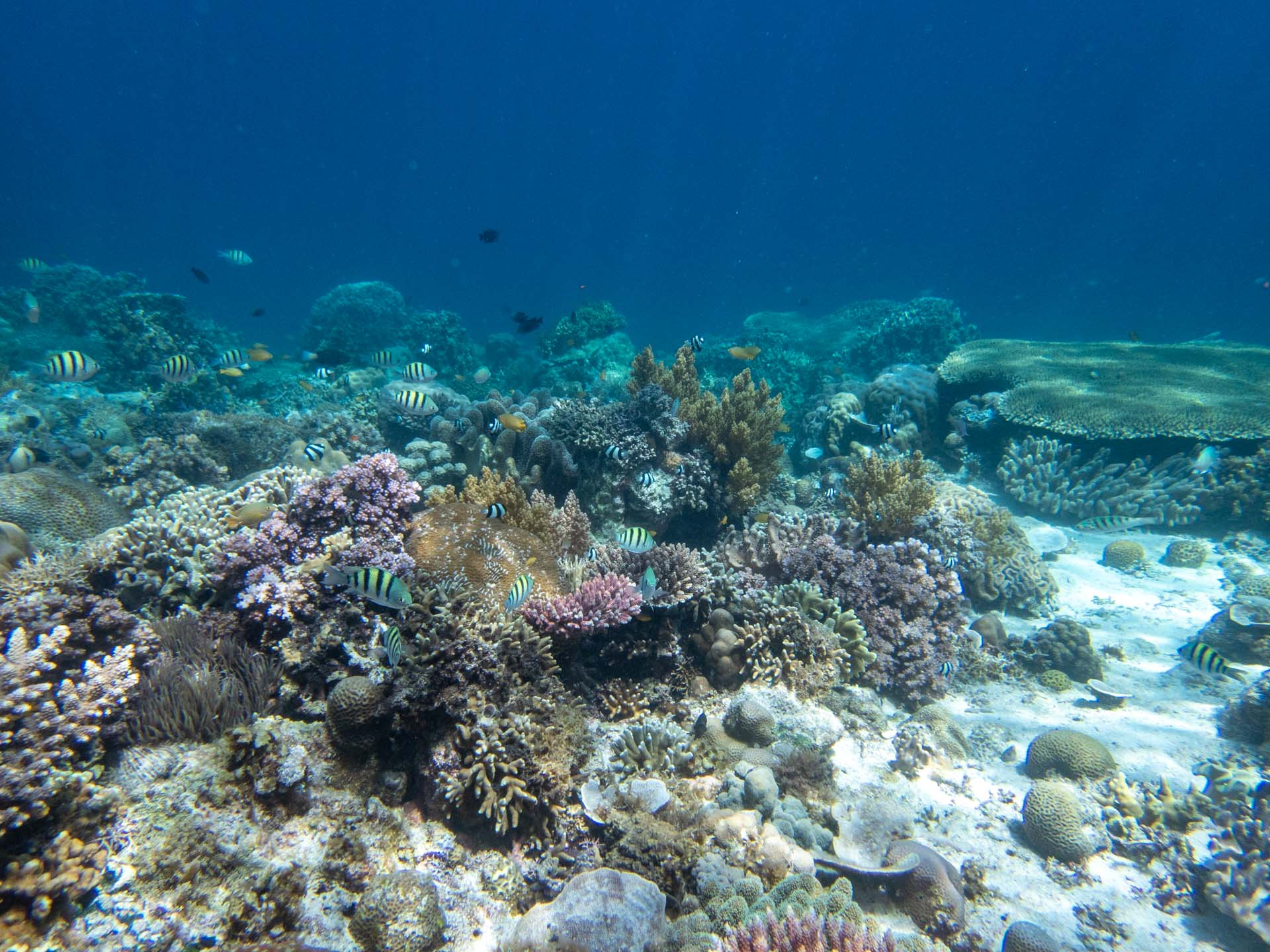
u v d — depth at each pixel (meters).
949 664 1.74
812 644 1.67
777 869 1.19
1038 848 1.34
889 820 1.32
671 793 1.35
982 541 2.28
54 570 1.34
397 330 6.74
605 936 1.08
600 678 1.64
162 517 1.68
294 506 1.61
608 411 2.40
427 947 1.08
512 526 1.77
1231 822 1.33
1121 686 1.81
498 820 1.21
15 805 0.95
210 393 4.10
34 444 2.65
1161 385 2.96
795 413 4.24
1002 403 3.01
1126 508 2.60
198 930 0.98
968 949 1.17
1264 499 2.47
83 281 6.02
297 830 1.13
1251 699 1.58
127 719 1.11
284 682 1.33
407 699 1.25
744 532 2.15
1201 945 1.18
